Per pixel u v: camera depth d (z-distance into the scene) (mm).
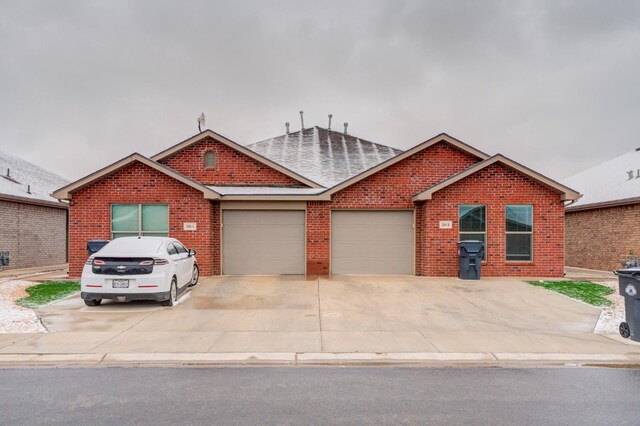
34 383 5555
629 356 6688
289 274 15164
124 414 4625
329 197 14883
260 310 9680
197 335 7680
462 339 7531
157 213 14648
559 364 6398
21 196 18906
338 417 4559
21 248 19281
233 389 5352
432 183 15352
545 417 4578
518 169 14406
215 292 11789
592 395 5203
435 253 14609
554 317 9180
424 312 9562
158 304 10258
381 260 15297
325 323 8562
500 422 4449
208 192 14336
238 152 16312
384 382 5629
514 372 6051
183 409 4754
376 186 15297
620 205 17812
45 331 7887
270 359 6488
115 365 6277
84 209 14500
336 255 15289
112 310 9633
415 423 4422
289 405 4871
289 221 15258
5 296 11234
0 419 4500
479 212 14648
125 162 14383
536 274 14484
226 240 15180
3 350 6805
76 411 4703
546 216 14539
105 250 10023
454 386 5492
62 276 14828
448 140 15391
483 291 11961
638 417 4586
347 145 22219
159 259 9797
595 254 19453
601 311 9711
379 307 10031
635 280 7422
